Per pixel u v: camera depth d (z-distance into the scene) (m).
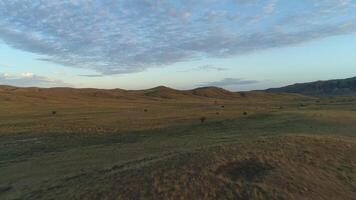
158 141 49.53
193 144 41.19
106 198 21.61
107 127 68.75
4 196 26.25
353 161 27.73
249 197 21.34
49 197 23.20
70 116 96.19
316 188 22.97
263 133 47.25
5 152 49.38
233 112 94.44
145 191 21.89
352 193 23.09
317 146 29.97
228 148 28.12
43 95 197.38
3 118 93.75
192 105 160.88
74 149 48.88
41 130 66.62
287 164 25.53
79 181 25.20
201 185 22.27
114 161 35.75
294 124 56.66
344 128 49.84
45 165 38.00
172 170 24.05
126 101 198.75
